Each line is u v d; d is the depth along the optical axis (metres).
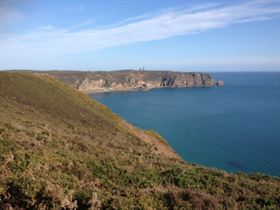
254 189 13.00
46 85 52.28
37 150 12.46
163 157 24.98
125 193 9.49
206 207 9.09
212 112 111.12
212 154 55.88
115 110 120.38
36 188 7.97
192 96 180.62
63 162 12.04
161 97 179.25
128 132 40.50
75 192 8.40
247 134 73.06
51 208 7.52
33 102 40.03
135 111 116.81
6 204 7.58
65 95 50.44
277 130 77.62
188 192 9.80
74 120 36.12
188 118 98.00
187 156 54.59
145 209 8.04
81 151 16.48
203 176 13.96
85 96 56.19
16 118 25.17
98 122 39.34
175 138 68.94
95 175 12.09
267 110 114.75
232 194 11.69
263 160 52.09
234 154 55.81
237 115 103.50
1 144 11.76
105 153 17.53
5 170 9.29
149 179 13.04
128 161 16.27
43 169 10.23
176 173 14.27
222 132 75.62
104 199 8.17
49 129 23.28
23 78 51.62
